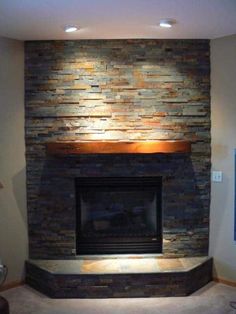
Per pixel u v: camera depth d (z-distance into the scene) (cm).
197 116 362
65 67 357
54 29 318
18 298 335
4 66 347
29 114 362
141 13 278
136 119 360
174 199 371
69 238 371
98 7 263
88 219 391
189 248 373
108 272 333
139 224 392
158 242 378
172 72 359
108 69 357
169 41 356
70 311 308
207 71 360
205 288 353
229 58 347
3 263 353
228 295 337
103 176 370
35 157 366
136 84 358
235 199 352
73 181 370
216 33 336
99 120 360
